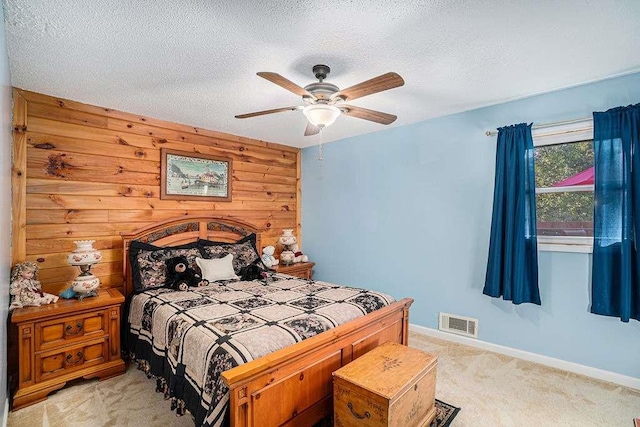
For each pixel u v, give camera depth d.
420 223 3.56
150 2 1.54
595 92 2.53
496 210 2.89
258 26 1.75
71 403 2.21
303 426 1.79
